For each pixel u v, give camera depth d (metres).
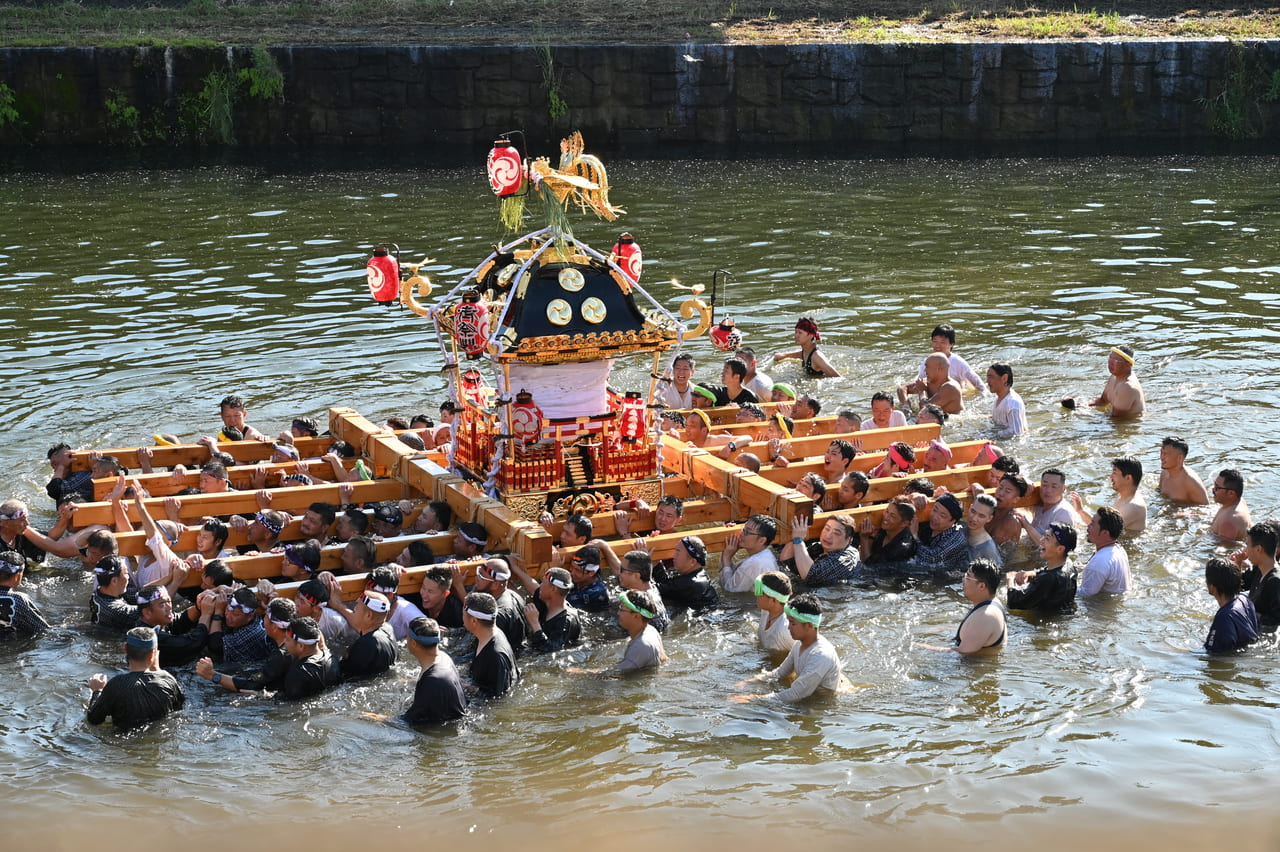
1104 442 14.14
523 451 11.14
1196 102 36.09
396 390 15.96
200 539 10.68
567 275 11.25
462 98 34.47
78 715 8.78
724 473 11.99
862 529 11.43
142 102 33.97
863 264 22.58
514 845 7.35
